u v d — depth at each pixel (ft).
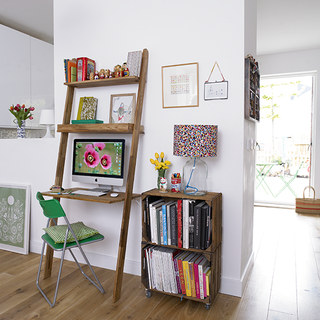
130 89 8.21
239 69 6.87
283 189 17.89
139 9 7.95
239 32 6.82
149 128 7.97
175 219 6.63
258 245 10.68
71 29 8.96
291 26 13.05
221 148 7.16
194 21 7.28
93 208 8.85
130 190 7.24
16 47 12.73
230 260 7.17
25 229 9.82
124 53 8.23
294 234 11.97
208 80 7.20
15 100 12.80
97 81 7.85
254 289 7.39
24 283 7.68
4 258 9.43
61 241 6.67
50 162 9.44
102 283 7.71
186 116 7.51
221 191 7.21
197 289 6.50
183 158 7.58
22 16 12.46
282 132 17.62
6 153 10.30
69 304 6.68
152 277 6.97
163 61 7.70
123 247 7.00
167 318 6.13
